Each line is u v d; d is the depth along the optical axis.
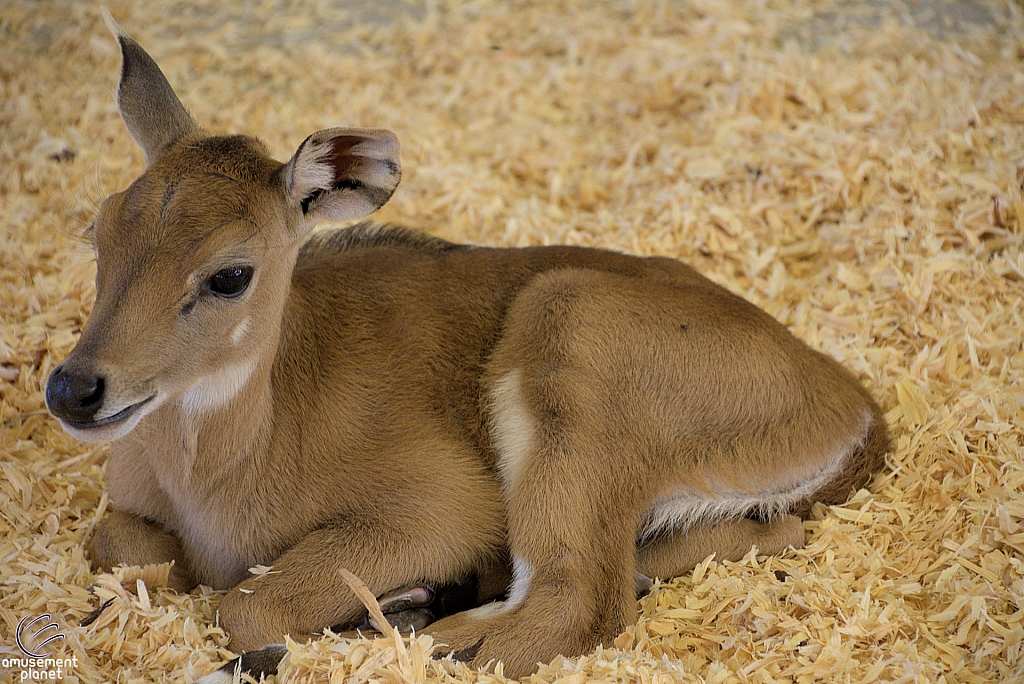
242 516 3.93
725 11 8.15
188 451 3.75
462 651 3.64
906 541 4.19
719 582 4.03
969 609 3.78
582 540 3.86
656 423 4.02
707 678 3.57
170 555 4.08
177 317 3.38
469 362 4.22
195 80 7.50
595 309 4.05
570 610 3.72
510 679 3.59
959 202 5.88
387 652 3.47
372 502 4.00
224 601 3.80
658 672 3.52
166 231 3.37
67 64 7.51
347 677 3.42
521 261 4.43
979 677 3.56
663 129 6.98
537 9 8.43
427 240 4.85
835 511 4.27
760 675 3.60
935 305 5.29
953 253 5.52
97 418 3.26
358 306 4.21
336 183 3.68
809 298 5.60
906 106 6.66
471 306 4.30
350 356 4.10
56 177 6.15
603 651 3.66
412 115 7.22
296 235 3.65
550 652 3.67
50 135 6.59
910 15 8.16
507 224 6.12
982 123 6.43
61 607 3.77
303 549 3.90
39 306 5.11
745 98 6.88
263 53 7.81
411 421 4.07
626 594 3.89
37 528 4.21
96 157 6.39
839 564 4.10
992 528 4.07
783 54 7.44
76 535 4.18
